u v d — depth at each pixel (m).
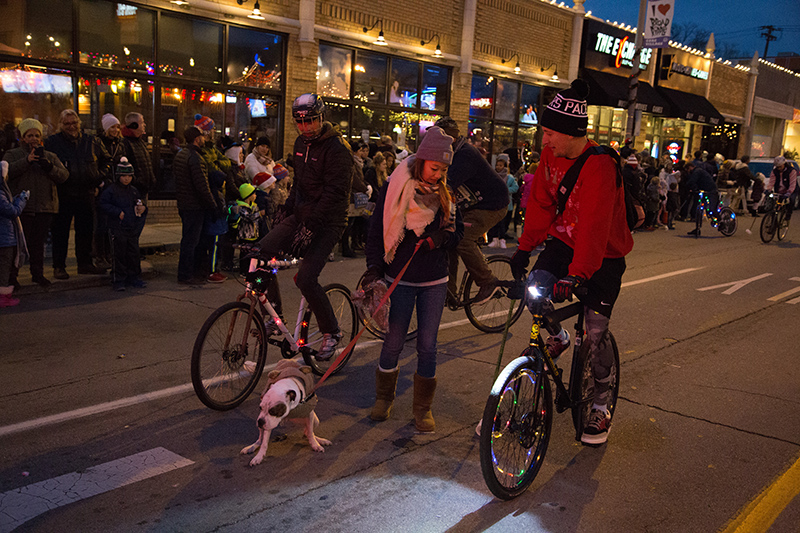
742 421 4.45
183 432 3.98
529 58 19.39
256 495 3.27
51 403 4.34
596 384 3.84
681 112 24.86
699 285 9.20
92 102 10.71
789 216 14.40
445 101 17.05
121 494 3.24
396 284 4.01
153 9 11.17
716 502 3.37
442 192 3.88
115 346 5.57
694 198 18.39
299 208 4.54
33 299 6.96
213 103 12.31
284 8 12.94
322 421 4.23
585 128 3.36
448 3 16.45
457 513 3.17
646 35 16.84
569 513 3.21
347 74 14.53
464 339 6.35
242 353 4.40
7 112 9.83
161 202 11.75
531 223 3.68
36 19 9.95
